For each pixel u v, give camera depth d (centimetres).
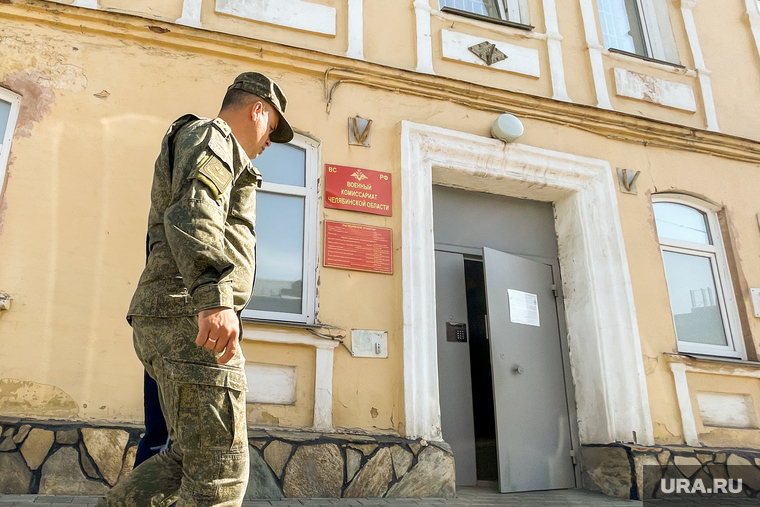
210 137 175
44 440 363
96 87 454
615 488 493
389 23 571
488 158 551
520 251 584
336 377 448
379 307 476
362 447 420
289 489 394
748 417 579
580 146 602
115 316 411
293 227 489
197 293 154
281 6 536
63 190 424
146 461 179
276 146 504
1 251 399
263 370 438
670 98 670
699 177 650
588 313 558
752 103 716
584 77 638
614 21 716
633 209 601
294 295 473
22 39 448
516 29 622
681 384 552
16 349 385
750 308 624
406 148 517
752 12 758
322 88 519
